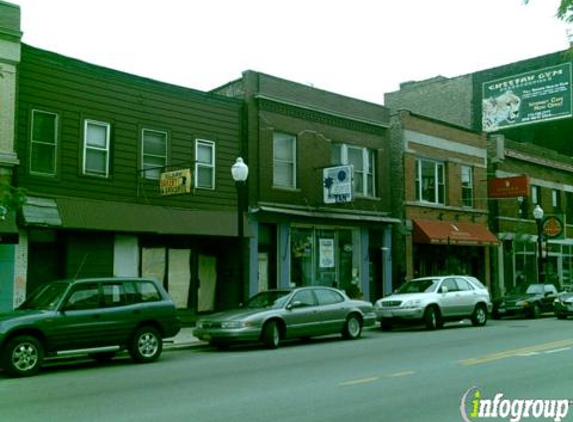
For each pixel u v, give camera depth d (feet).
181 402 29.48
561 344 51.11
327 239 83.10
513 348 48.96
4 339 38.29
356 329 59.31
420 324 76.28
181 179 60.13
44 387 34.60
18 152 55.77
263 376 36.88
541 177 122.93
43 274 57.98
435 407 27.66
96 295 43.11
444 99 140.67
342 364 41.29
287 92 78.54
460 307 71.82
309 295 56.29
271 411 27.12
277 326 52.75
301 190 78.84
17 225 54.08
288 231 77.20
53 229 58.34
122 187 63.05
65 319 40.86
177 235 68.28
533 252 118.93
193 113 69.67
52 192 57.98
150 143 66.03
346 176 76.89
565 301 83.87
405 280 91.81
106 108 62.59
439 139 100.53
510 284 112.78
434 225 96.22
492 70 135.74
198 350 52.39
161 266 66.85
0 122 54.08
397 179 94.32
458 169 103.81
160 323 45.60
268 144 75.92
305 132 80.23
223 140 72.13
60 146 58.90
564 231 119.85
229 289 73.20
